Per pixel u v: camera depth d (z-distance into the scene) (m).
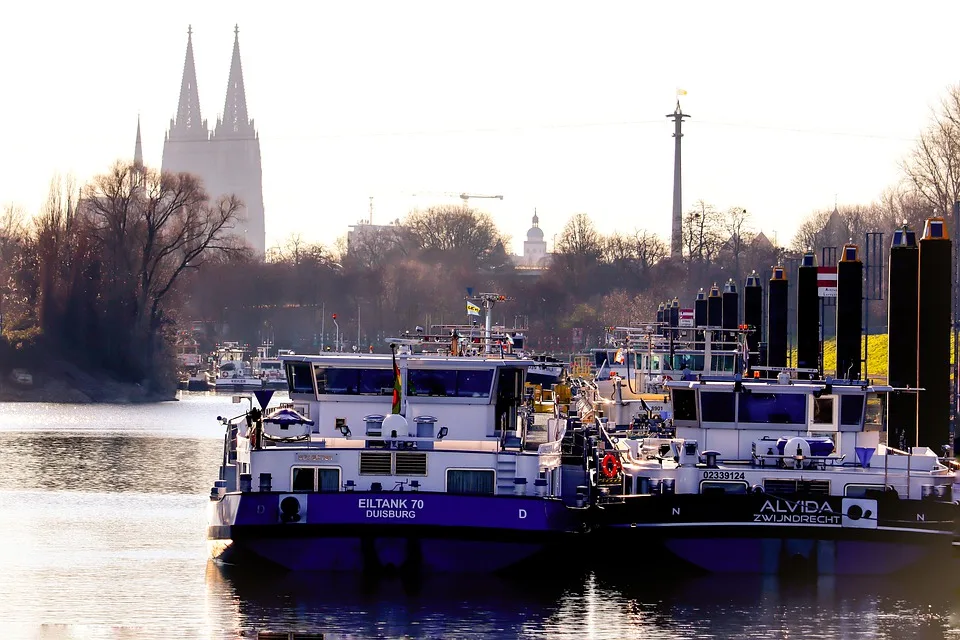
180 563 198.00
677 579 184.62
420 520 176.50
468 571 178.00
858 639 158.50
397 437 181.12
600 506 191.75
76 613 167.12
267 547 178.00
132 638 156.38
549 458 189.88
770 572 182.25
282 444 189.00
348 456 180.50
